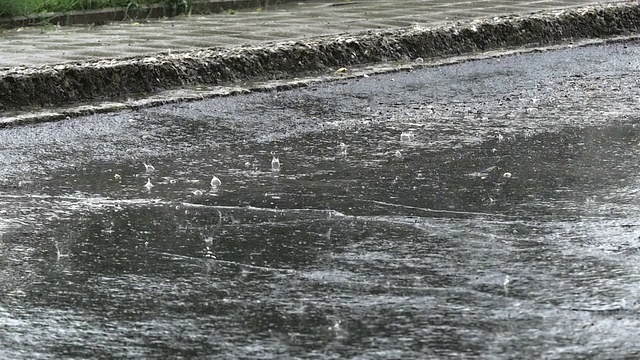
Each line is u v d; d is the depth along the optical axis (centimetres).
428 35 2514
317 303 934
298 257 1066
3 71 1930
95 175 1434
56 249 1111
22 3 2867
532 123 1739
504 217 1196
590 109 1855
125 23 2906
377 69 2308
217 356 822
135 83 2027
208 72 2138
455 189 1325
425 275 1004
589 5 2973
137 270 1037
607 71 2281
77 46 2395
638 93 2008
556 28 2767
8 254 1095
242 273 1020
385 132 1686
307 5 3322
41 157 1541
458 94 2022
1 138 1667
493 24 2656
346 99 1983
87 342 856
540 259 1045
